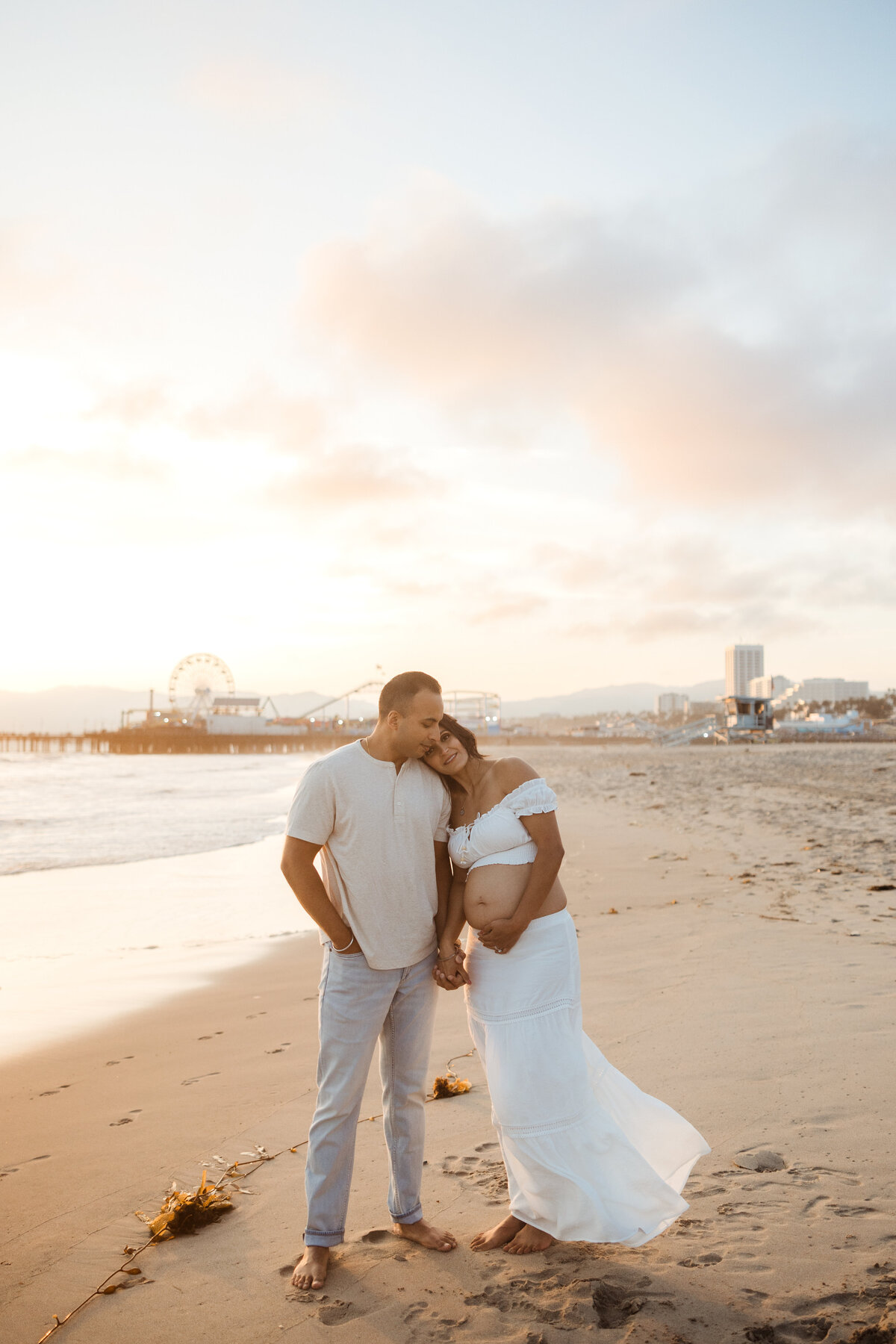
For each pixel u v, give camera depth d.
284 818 22.48
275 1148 3.33
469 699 183.62
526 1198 2.50
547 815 2.65
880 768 33.06
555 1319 2.13
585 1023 4.59
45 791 36.84
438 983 2.72
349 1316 2.21
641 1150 2.55
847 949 5.89
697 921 7.32
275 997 6.14
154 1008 5.96
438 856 2.79
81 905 10.29
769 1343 1.99
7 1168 3.30
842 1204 2.58
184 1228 2.71
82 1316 2.26
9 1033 5.38
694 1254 2.38
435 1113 3.64
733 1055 3.91
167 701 192.75
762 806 18.38
